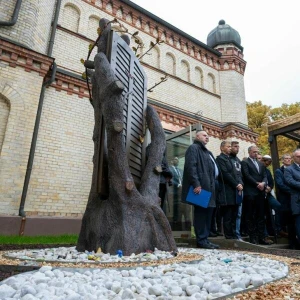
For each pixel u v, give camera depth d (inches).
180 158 290.4
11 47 281.9
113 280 65.3
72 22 394.0
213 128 498.0
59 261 87.4
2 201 249.0
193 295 52.4
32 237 226.8
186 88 497.7
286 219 228.1
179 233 254.1
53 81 324.2
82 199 311.3
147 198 130.4
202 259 103.7
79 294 52.7
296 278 70.2
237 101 541.3
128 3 457.1
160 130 151.3
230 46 581.9
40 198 284.7
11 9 305.0
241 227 236.1
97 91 140.6
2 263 81.4
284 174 209.6
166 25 502.9
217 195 205.2
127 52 157.5
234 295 53.5
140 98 166.7
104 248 113.7
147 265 85.0
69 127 323.9
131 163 140.8
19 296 51.5
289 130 281.7
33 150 287.4
